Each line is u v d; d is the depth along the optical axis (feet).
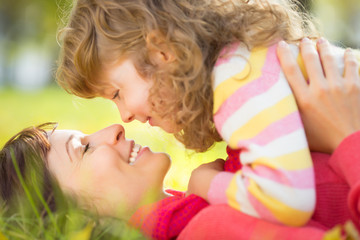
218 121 6.82
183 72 7.47
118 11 7.84
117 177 8.06
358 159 6.30
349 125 6.66
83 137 8.70
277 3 8.20
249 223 6.27
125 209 7.97
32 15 66.85
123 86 7.99
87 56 7.99
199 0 7.82
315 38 8.00
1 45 71.15
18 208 7.80
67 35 8.30
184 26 7.52
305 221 6.09
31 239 7.19
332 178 6.81
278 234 6.05
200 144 7.95
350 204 6.12
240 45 7.26
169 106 7.70
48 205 7.82
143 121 8.24
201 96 7.41
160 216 7.38
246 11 7.79
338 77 6.90
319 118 6.80
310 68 7.02
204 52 7.39
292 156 6.19
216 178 7.11
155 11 7.68
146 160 8.38
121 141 8.59
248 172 6.37
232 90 6.72
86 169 8.13
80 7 8.20
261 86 6.70
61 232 7.32
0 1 65.57
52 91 52.65
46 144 8.54
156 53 7.73
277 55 7.18
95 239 7.38
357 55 7.54
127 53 7.81
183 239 6.88
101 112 27.40
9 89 55.98
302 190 6.02
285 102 6.61
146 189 8.14
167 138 10.52
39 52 73.67
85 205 7.91
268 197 6.08
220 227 6.45
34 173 8.11
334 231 5.14
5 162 8.42
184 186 12.10
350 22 57.67
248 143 6.38
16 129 18.98
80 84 8.43
